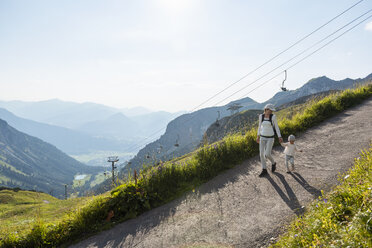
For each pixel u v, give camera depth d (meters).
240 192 5.89
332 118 11.16
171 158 8.91
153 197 6.43
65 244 5.24
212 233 4.41
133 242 4.71
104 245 4.82
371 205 3.07
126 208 5.98
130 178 7.29
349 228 2.89
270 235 3.91
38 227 5.57
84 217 5.79
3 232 6.04
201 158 8.00
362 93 13.96
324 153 7.18
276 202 4.95
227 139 9.16
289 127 10.19
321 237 2.98
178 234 4.64
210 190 6.45
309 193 4.91
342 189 3.99
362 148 6.79
